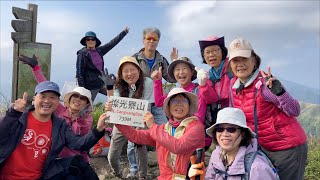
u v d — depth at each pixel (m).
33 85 7.75
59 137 4.21
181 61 5.05
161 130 3.89
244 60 3.81
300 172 3.75
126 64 5.41
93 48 7.78
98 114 8.08
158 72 5.32
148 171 6.52
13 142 3.93
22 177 4.00
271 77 3.54
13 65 7.69
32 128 4.05
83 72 7.62
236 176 3.26
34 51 7.83
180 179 3.79
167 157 3.96
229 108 3.47
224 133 3.36
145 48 6.16
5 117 3.85
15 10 7.58
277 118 3.69
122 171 6.47
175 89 4.05
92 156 7.17
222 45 4.95
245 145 3.39
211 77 5.00
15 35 7.61
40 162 4.08
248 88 3.83
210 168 3.54
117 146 5.80
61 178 4.17
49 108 4.06
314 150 7.52
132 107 4.19
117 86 5.52
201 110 4.71
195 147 3.84
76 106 4.79
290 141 3.65
